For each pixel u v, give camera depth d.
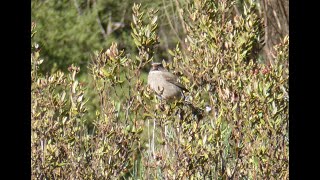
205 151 10.58
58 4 28.17
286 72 11.82
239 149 11.09
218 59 12.31
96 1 28.81
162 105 10.96
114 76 11.09
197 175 10.67
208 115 11.82
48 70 26.98
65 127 11.27
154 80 12.49
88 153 11.24
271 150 11.06
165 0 27.38
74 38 27.62
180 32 26.89
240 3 16.72
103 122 11.09
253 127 11.22
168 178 10.60
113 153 11.00
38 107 11.39
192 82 12.91
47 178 10.97
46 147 10.87
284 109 11.25
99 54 11.34
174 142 10.73
